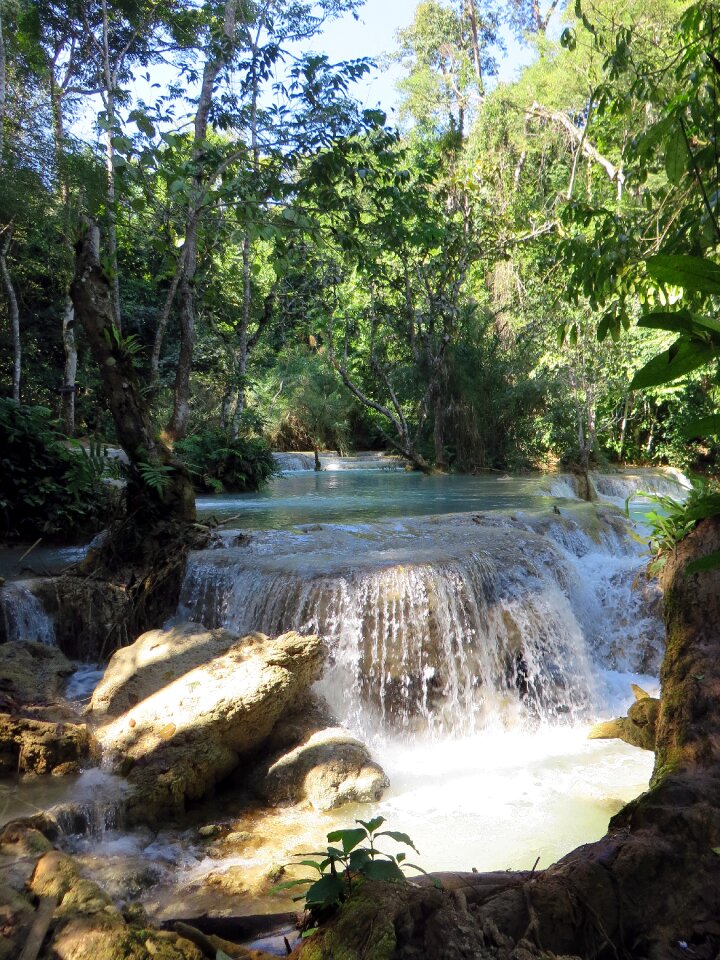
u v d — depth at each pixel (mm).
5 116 10953
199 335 18828
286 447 25125
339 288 19062
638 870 2076
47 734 4949
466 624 6539
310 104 10281
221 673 5348
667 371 1153
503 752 5875
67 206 9883
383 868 2133
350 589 6297
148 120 8719
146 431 7789
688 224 3744
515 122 20734
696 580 3162
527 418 18219
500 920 1992
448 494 12781
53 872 2660
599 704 6855
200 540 7543
